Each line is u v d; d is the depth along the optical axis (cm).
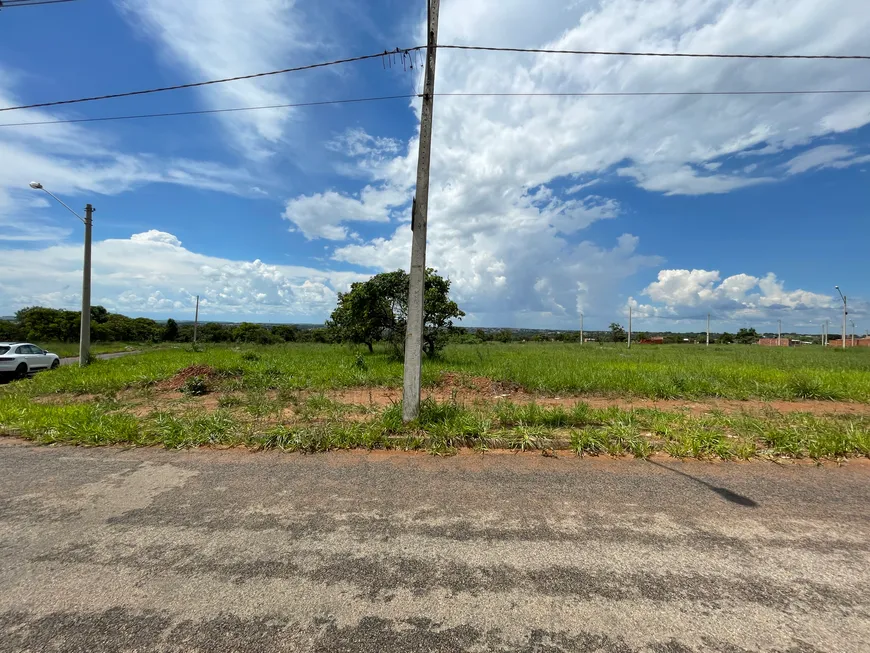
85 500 358
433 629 204
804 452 478
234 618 212
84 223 1694
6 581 244
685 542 287
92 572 252
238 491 378
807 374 1145
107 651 192
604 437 514
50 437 539
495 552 274
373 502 354
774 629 204
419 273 592
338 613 216
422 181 602
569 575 249
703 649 191
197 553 273
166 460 466
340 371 1185
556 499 360
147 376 1076
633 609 218
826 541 289
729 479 409
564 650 191
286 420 626
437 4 595
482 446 504
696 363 1625
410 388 584
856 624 207
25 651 191
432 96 604
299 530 304
